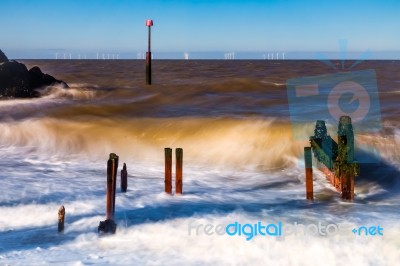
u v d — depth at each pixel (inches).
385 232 392.2
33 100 1430.9
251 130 853.2
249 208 481.7
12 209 471.8
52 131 920.3
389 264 338.6
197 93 1619.1
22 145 872.9
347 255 351.6
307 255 352.5
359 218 439.8
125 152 820.0
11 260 345.7
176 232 398.6
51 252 362.0
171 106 1321.4
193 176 660.1
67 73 3570.4
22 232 407.8
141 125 933.2
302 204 499.5
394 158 696.4
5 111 1183.6
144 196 531.5
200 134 864.3
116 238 389.1
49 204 491.8
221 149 799.1
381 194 541.3
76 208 477.1
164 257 351.9
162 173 674.2
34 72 1594.5
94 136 888.3
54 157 790.5
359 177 613.3
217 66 5989.2
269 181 631.2
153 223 423.5
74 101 1414.9
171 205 494.3
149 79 1772.9
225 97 1507.1
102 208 478.6
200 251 361.4
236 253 356.5
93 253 360.5
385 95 1515.7
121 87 1910.7
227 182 628.1
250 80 1877.5
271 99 1450.5
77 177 640.4
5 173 656.4
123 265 337.7
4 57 1704.0
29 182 599.8
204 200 520.1
